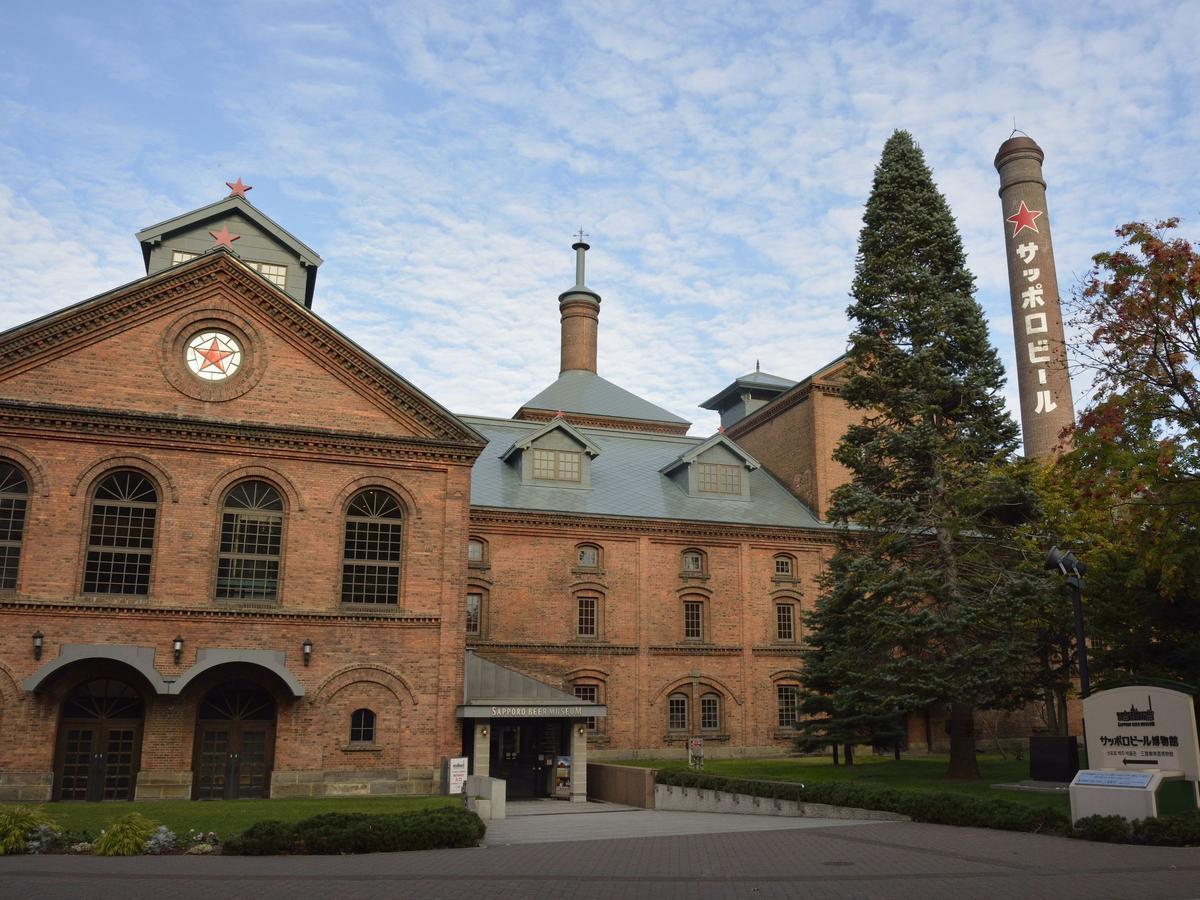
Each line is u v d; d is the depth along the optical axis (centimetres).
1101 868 1334
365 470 2802
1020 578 2688
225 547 2659
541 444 4112
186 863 1486
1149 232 2169
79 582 2484
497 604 3766
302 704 2602
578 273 5984
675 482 4428
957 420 2964
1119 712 1812
